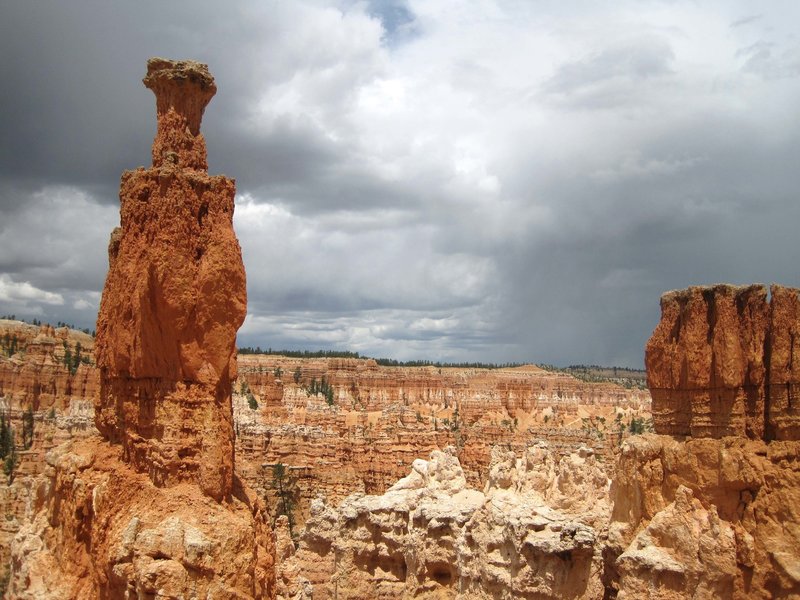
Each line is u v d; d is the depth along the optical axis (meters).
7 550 52.78
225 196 25.95
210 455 24.53
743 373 35.81
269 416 144.38
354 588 55.34
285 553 57.28
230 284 25.39
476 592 44.06
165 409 24.88
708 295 36.72
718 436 35.75
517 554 40.69
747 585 33.66
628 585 34.84
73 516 25.88
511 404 192.50
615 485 39.97
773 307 36.22
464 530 46.59
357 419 163.88
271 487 112.19
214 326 25.11
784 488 33.88
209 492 24.36
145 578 22.25
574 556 39.66
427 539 50.78
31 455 86.38
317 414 144.88
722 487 34.88
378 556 55.62
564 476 44.09
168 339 24.95
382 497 57.56
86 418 89.12
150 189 25.19
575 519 41.91
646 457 37.50
